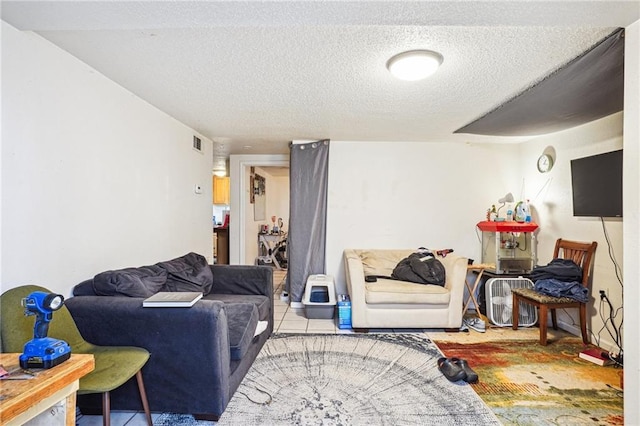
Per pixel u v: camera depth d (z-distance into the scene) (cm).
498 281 345
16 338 142
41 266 168
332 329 333
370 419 185
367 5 120
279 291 504
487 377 232
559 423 182
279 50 182
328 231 416
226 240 618
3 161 149
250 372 238
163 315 175
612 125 279
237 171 508
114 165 226
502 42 171
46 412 108
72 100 188
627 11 124
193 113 295
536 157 379
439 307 322
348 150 414
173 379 178
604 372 239
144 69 206
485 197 414
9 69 150
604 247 285
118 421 181
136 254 252
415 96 250
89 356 116
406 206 414
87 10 124
